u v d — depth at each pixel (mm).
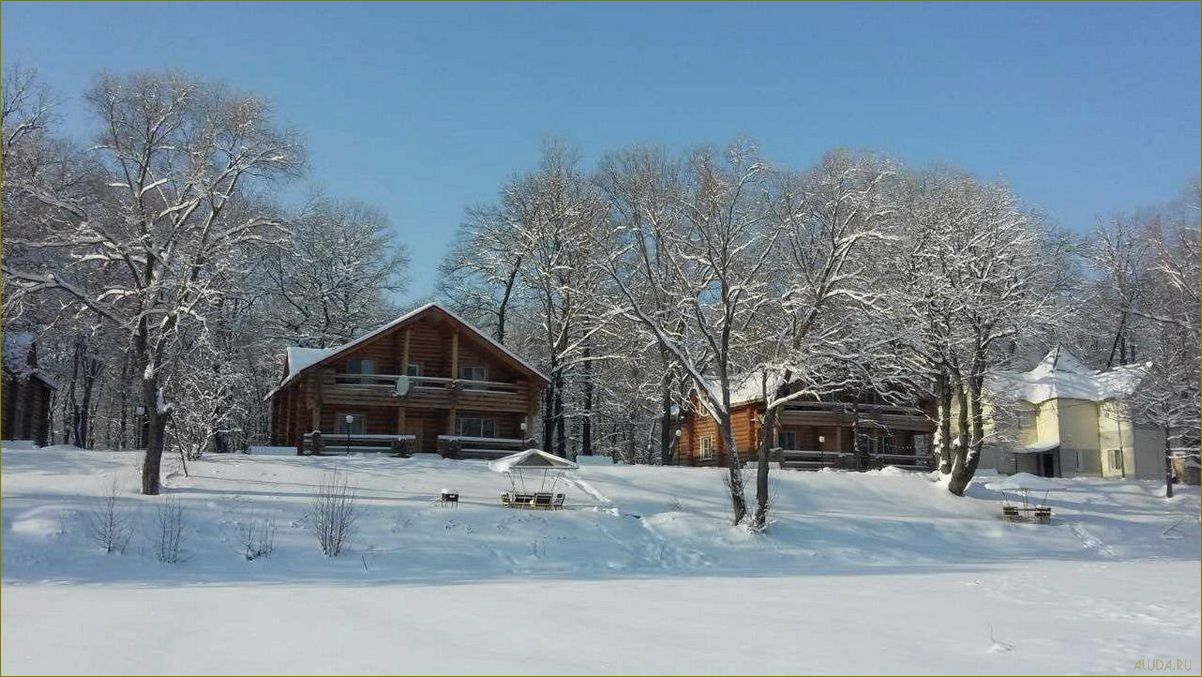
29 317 37906
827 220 36438
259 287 54312
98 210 34062
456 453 44719
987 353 43062
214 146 31469
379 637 12344
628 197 38188
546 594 18062
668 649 11320
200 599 16797
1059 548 34844
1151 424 55188
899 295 38219
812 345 34969
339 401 43844
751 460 52344
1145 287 57312
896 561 29844
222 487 31750
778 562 28953
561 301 53156
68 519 24656
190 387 40219
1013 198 44031
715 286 41219
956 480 42219
